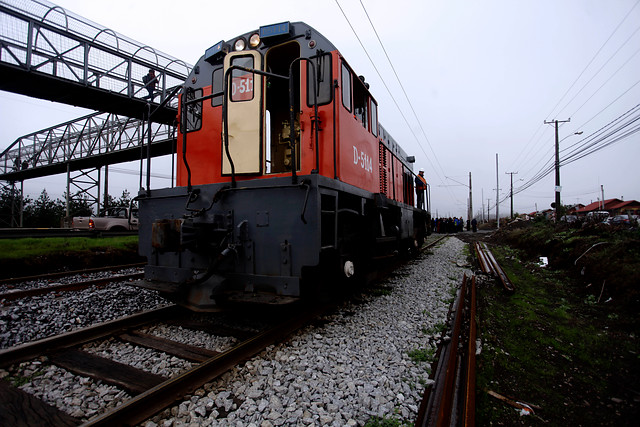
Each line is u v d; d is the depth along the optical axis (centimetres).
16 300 517
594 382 315
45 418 229
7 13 1042
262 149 423
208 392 263
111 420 213
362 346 354
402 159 1016
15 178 2756
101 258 919
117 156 1941
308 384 273
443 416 231
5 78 1115
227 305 382
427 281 709
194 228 366
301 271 352
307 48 436
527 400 281
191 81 495
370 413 236
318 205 348
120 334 377
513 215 4003
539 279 818
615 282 593
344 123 459
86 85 1216
